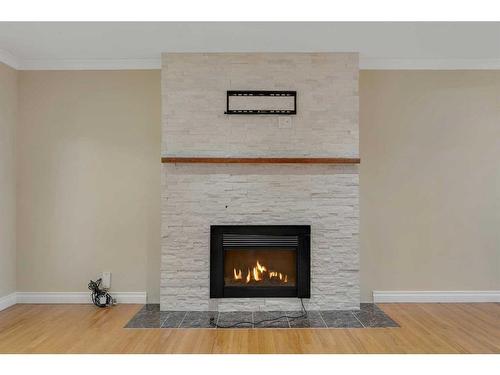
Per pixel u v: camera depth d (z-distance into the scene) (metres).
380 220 4.88
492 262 4.84
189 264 4.57
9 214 4.74
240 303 4.56
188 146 4.55
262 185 4.57
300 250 4.55
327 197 4.57
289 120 4.55
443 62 4.87
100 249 4.86
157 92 4.88
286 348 3.47
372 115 4.84
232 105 4.55
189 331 3.90
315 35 4.14
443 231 4.84
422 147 4.84
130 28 3.98
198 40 4.27
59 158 4.87
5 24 3.90
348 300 4.57
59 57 4.79
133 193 4.87
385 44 4.39
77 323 4.12
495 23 3.87
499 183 4.84
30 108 4.88
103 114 4.87
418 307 4.67
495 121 4.88
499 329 3.94
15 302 4.83
